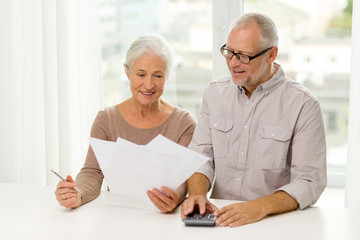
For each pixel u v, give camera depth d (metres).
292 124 1.86
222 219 1.51
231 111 1.97
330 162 2.64
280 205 1.60
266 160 1.89
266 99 1.91
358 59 2.16
